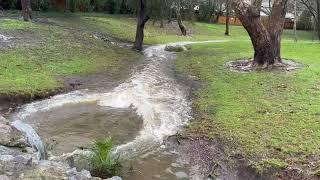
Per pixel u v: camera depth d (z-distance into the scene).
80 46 22.59
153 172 8.96
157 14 26.81
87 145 10.11
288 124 10.73
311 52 21.89
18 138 8.36
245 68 17.47
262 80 15.27
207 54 23.61
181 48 26.94
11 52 18.42
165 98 14.54
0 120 9.35
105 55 22.14
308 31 53.44
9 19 26.31
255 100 12.97
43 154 8.91
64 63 18.66
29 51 19.20
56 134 11.00
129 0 28.14
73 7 39.75
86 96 14.55
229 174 8.92
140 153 9.85
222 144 10.05
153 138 10.77
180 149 10.13
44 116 12.41
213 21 54.66
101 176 8.40
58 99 14.09
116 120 12.25
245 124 10.98
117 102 14.00
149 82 16.88
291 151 9.21
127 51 24.83
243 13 16.50
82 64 19.09
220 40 37.81
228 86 15.02
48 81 15.43
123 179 8.51
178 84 16.66
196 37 39.78
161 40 34.03
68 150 9.77
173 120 12.11
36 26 24.83
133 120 12.28
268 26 16.98
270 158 9.05
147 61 22.16
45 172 6.98
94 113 12.84
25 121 11.92
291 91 13.67
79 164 8.45
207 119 11.80
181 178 8.78
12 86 14.14
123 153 9.66
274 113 11.65
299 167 8.62
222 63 19.52
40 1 36.12
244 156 9.30
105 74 18.11
